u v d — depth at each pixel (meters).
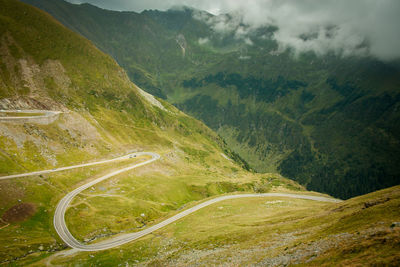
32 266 84.12
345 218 61.66
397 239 36.91
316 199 173.38
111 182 166.25
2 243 90.81
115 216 129.12
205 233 98.50
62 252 96.06
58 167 159.38
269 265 48.19
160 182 194.50
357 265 33.78
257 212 129.75
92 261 89.31
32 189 126.44
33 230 104.25
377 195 86.00
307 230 66.06
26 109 197.25
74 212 122.19
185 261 73.00
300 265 42.59
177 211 146.38
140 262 86.25
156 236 110.19
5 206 109.69
